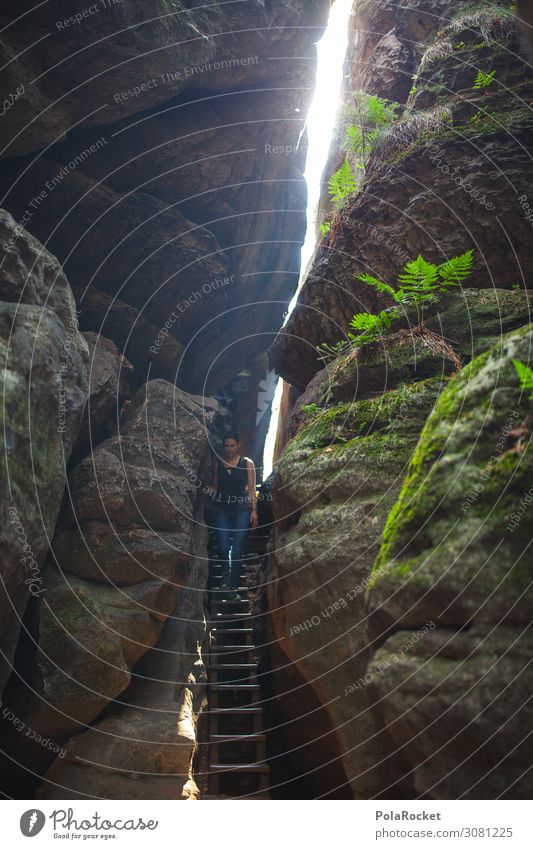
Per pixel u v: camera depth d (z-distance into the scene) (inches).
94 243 315.9
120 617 215.2
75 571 222.8
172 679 229.6
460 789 104.8
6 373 176.1
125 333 339.6
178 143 331.3
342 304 257.6
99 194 306.8
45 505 192.2
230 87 345.4
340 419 210.5
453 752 106.2
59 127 268.8
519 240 222.2
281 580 197.6
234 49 331.9
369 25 357.4
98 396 259.4
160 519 239.6
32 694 196.7
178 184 343.0
